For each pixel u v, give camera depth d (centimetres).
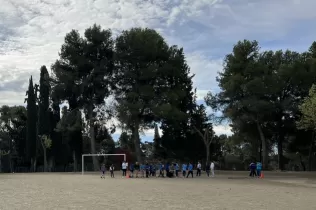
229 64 6356
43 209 1574
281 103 6078
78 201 1880
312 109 4519
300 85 6084
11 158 9856
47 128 8431
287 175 5016
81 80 6956
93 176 4962
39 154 8650
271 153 8331
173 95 6406
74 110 7050
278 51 6612
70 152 8906
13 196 2138
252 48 6238
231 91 6103
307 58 6300
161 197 2097
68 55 6906
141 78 6481
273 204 1798
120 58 6600
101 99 7056
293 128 6438
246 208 1639
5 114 10262
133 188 2769
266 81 5962
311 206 1730
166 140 7325
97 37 6856
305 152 7106
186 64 7125
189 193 2364
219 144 8019
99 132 7669
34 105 9000
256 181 3834
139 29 6825
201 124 7288
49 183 3381
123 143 9269
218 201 1911
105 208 1606
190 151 7506
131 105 6172
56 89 6894
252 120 6412
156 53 6669
